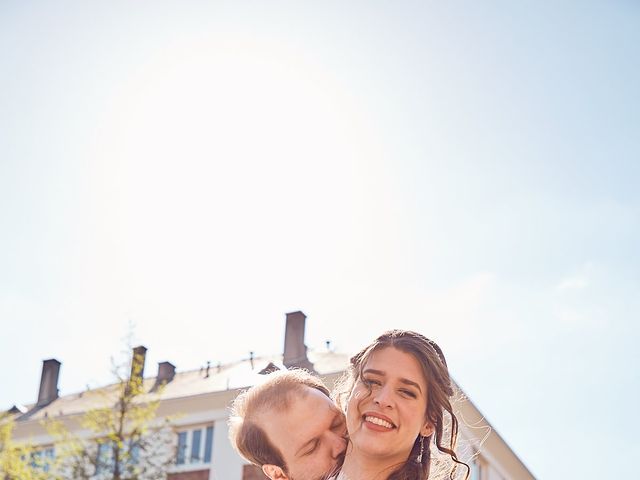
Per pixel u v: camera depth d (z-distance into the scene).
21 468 16.58
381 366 1.73
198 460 18.78
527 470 22.02
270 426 1.87
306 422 1.85
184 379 22.41
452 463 1.81
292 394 1.89
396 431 1.68
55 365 24.94
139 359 16.89
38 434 21.25
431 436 1.77
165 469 16.41
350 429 1.72
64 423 20.81
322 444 1.85
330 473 1.81
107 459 15.71
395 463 1.70
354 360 1.83
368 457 1.69
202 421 19.27
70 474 17.05
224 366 22.47
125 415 16.30
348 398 1.80
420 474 1.71
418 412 1.71
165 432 18.66
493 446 19.91
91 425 16.33
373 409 1.70
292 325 21.89
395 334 1.79
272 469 1.88
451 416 1.83
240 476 18.09
